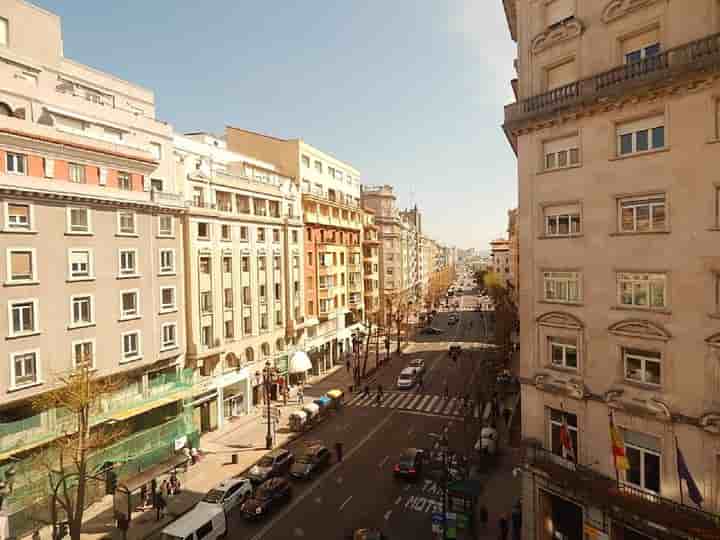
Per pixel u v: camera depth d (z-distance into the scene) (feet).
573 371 56.49
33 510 69.87
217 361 122.72
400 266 328.90
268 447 107.04
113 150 92.89
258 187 141.28
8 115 79.61
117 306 92.79
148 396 97.30
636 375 50.57
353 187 223.30
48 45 95.76
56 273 81.51
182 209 109.09
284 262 155.33
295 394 152.87
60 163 83.25
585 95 53.01
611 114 51.80
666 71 45.96
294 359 146.51
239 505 80.38
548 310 59.06
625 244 50.78
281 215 153.69
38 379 77.87
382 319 261.65
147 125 105.60
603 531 52.06
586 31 53.93
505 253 445.78
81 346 85.66
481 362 171.63
